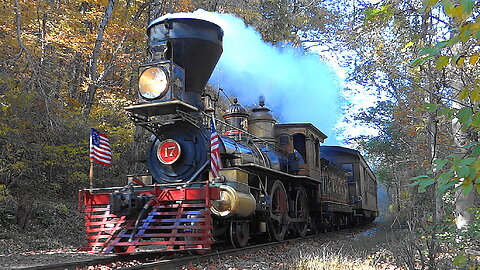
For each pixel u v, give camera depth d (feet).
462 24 9.03
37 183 44.39
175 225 25.32
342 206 59.72
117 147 55.26
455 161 8.81
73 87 56.03
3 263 24.48
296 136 47.19
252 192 33.42
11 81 40.11
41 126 42.11
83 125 46.01
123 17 56.29
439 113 9.90
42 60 45.24
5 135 38.99
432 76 20.63
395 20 23.48
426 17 21.16
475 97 9.61
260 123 42.91
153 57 30.19
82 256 27.96
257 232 34.63
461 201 20.63
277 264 23.65
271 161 39.29
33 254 29.12
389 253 26.07
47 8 46.85
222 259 25.39
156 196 27.12
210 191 25.82
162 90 28.37
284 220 37.91
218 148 28.19
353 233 54.03
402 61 27.96
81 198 27.99
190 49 30.50
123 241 26.99
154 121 29.96
